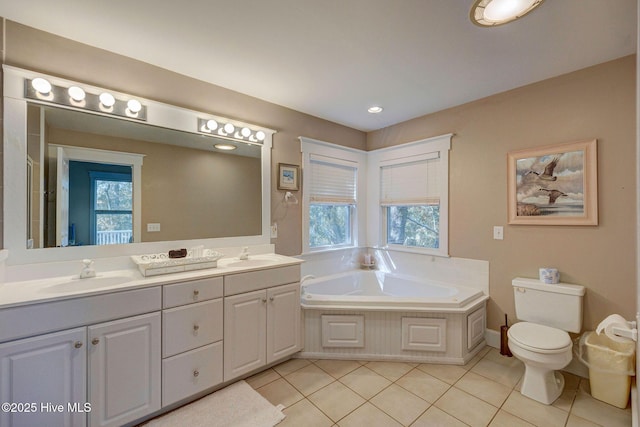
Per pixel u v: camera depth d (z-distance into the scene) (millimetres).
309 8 1555
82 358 1485
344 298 2500
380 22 1669
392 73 2283
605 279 2100
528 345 1888
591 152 2143
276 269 2285
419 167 3295
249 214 2715
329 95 2707
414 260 3324
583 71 2184
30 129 1741
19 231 1703
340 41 1861
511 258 2572
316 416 1773
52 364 1414
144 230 2158
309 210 3207
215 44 1908
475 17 1602
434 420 1737
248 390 2029
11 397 1330
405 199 3426
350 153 3629
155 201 2211
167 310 1752
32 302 1364
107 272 1962
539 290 2266
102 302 1540
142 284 1663
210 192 2482
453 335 2381
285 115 2986
